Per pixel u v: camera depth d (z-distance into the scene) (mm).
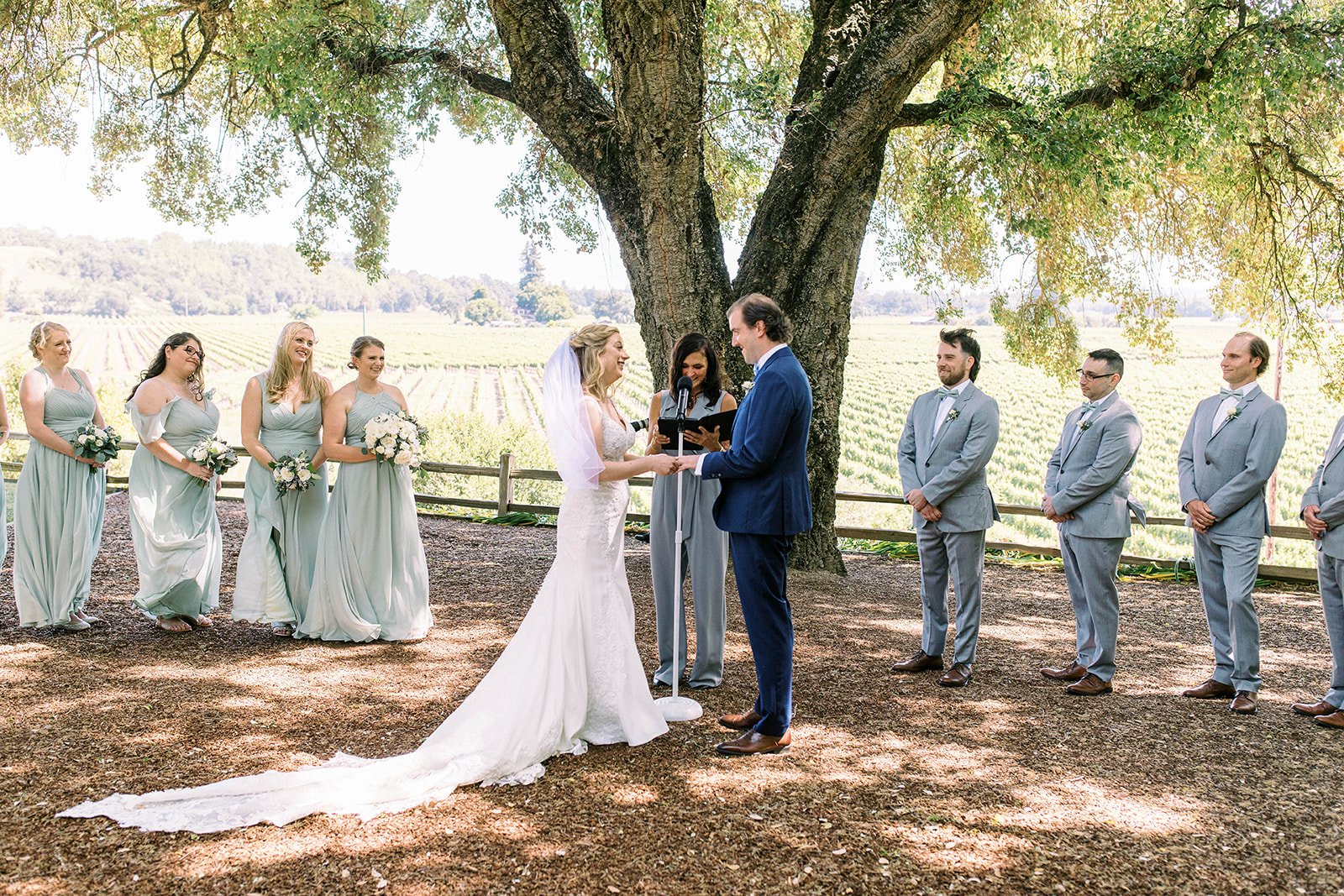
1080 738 4051
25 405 5395
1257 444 4496
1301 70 6961
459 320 132500
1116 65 7320
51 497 5449
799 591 7012
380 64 8039
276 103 8461
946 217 10133
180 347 5516
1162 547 18922
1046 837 3066
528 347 79562
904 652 5516
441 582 7262
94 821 3055
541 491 24203
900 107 7664
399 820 3113
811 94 7262
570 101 7363
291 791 3240
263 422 5582
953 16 6684
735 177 10758
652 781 3482
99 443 5434
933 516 4848
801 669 5059
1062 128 7223
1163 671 5309
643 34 6348
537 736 3568
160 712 4160
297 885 2689
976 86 7344
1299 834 3123
